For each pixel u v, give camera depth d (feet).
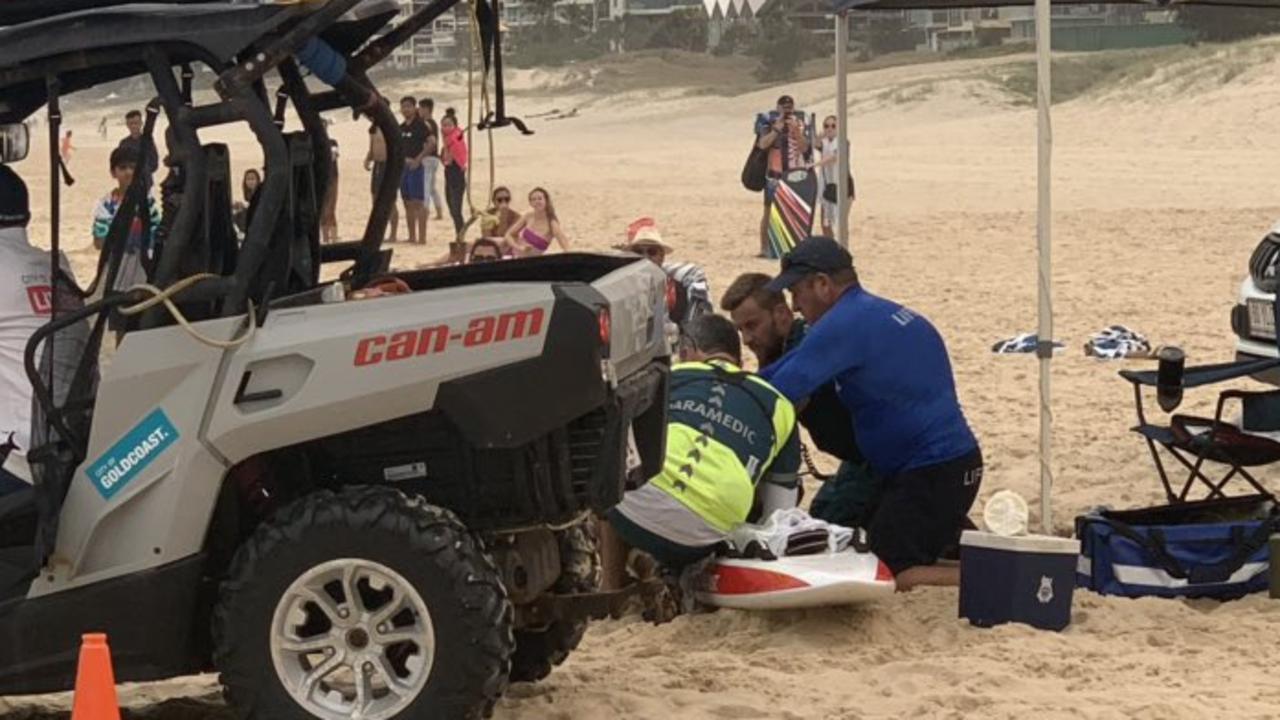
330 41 22.13
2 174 20.61
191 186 19.38
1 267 20.43
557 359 19.04
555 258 22.84
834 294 26.89
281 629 19.35
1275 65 192.44
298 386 19.12
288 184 19.56
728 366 25.96
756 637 24.82
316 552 19.19
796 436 26.02
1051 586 24.95
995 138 180.34
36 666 19.57
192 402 19.22
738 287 28.81
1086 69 234.17
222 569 20.10
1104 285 66.49
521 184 130.31
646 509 24.76
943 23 336.90
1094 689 22.47
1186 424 29.50
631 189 124.88
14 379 20.26
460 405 19.10
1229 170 131.23
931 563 26.89
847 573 24.66
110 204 56.44
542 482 19.90
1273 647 24.03
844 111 35.99
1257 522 26.48
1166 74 198.08
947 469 26.63
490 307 19.12
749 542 24.97
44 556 19.29
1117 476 35.68
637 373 21.02
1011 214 97.96
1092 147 165.78
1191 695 21.98
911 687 22.54
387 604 19.30
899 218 96.73
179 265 19.51
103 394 19.34
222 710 22.70
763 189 79.30
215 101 20.35
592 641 25.26
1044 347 26.32
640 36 372.79
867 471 28.09
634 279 20.92
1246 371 28.84
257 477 20.12
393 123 22.12
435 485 20.20
